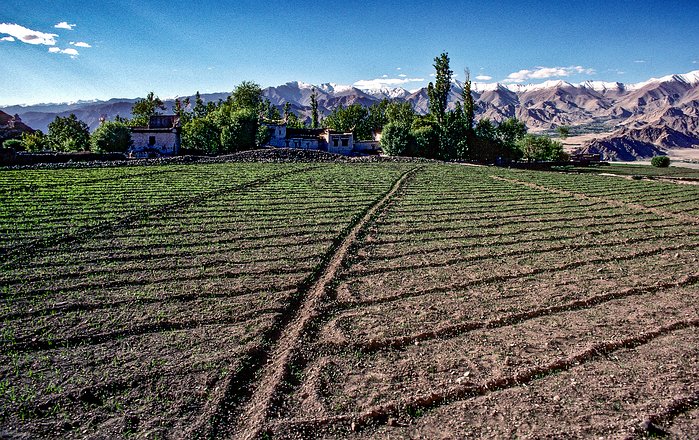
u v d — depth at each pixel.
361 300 15.80
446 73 81.12
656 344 12.97
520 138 91.44
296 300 15.82
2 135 104.69
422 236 24.33
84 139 78.12
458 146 76.62
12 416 9.68
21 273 17.34
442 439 9.26
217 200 31.80
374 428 9.61
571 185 45.84
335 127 109.44
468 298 16.11
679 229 27.30
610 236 25.22
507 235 24.98
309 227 25.48
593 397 10.52
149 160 51.44
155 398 10.38
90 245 20.97
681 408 10.14
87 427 9.45
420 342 13.05
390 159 64.62
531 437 9.23
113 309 14.58
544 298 16.16
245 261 19.45
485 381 11.04
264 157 59.66
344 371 11.61
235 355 12.12
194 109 101.44
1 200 28.98
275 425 9.61
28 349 12.20
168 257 19.73
